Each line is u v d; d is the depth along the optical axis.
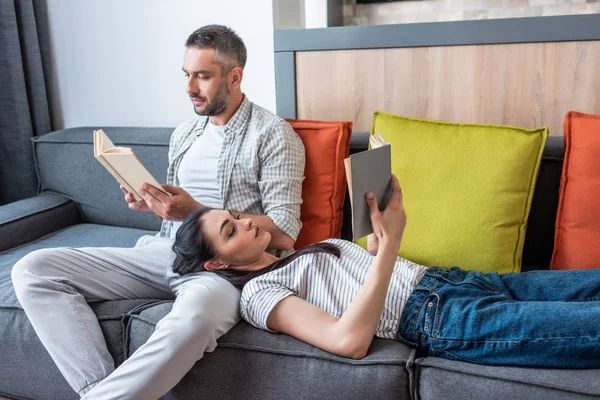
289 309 1.32
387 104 2.07
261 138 1.76
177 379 1.28
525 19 1.83
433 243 1.66
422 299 1.36
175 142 1.96
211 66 1.71
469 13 2.48
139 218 2.29
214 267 1.49
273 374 1.29
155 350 1.25
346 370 1.24
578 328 1.17
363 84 2.08
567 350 1.17
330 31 2.06
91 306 1.54
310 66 2.13
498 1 2.44
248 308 1.37
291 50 2.13
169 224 1.88
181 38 2.41
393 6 2.56
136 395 1.23
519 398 1.13
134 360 1.25
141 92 2.55
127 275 1.63
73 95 2.69
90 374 1.40
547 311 1.21
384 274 1.25
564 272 1.43
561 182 1.65
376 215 1.20
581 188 1.59
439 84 1.99
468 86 1.96
